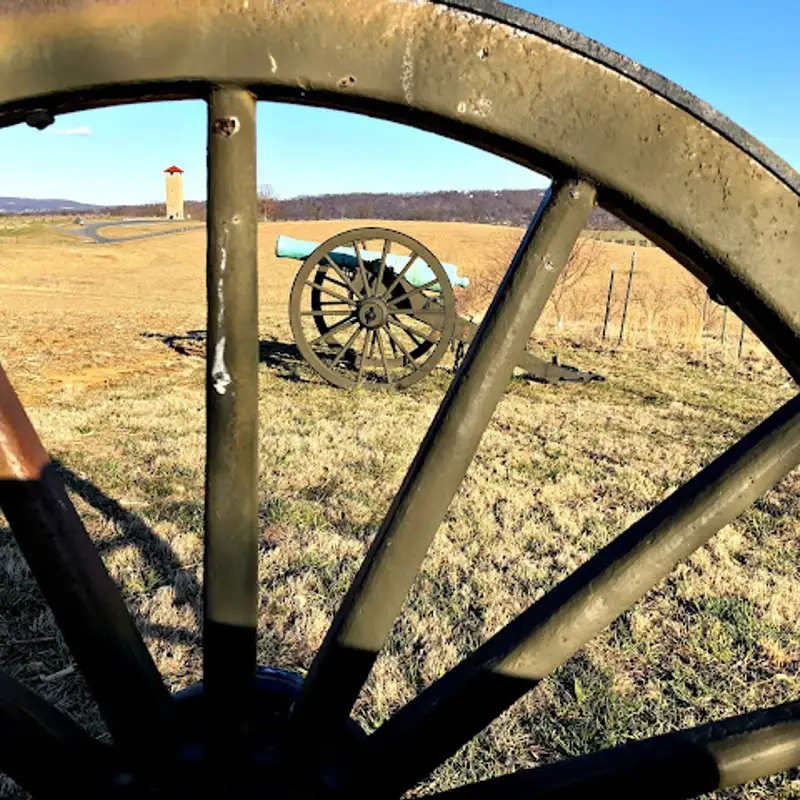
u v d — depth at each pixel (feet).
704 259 2.60
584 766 2.82
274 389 25.73
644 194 2.54
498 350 2.68
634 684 8.52
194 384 26.68
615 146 2.53
